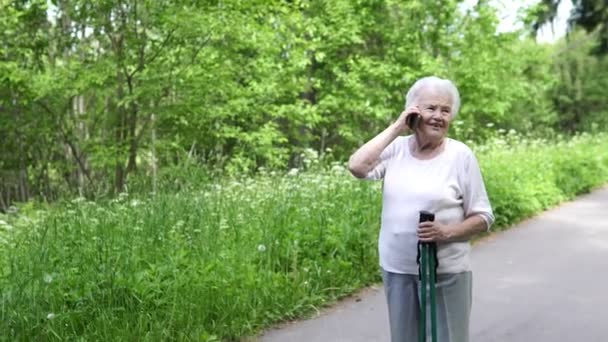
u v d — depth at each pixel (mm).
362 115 18938
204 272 5805
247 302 5730
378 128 19906
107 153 12367
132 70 12406
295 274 6539
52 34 13141
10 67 11828
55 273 5500
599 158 16047
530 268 7824
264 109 14781
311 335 5602
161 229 6812
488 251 8773
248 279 5926
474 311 6223
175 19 11633
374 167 3697
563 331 5668
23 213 9453
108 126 13297
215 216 7379
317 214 7789
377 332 5676
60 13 13180
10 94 12781
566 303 6438
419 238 3498
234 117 14602
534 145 15852
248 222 7426
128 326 4965
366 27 18562
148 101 12406
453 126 17203
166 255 6137
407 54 18422
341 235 7293
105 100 13508
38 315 4832
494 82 18828
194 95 12469
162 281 5711
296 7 14719
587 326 5781
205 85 12406
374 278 7168
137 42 12180
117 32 12266
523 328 5742
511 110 25344
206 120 12914
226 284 5777
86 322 5078
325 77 19000
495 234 9906
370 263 7266
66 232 6695
